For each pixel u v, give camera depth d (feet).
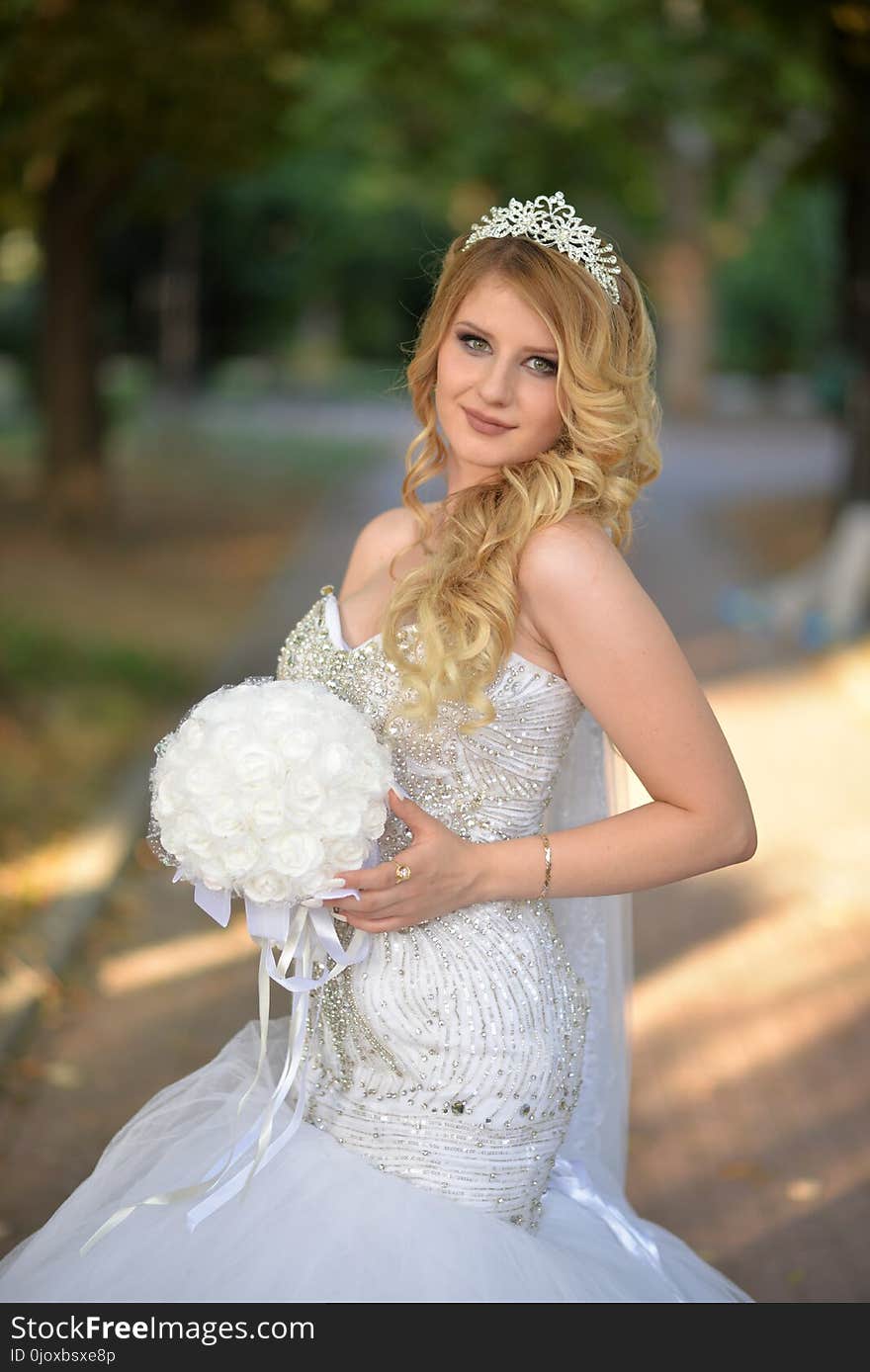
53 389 51.11
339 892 6.49
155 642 35.70
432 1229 6.77
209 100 38.63
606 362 7.02
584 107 61.11
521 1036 6.98
